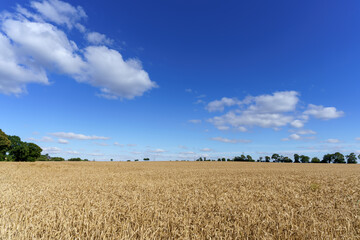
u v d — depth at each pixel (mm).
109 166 41344
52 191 11031
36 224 5754
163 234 5277
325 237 5066
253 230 5488
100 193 10789
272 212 7039
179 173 25891
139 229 5512
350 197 10039
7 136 60812
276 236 5238
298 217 6566
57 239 4977
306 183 16016
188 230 5438
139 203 8086
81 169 31828
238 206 7711
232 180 17766
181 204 8164
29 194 9977
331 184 15750
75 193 10609
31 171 26234
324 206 8062
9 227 5359
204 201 8664
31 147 64312
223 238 5117
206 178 19672
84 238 5098
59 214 6582
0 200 8359
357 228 5777
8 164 36875
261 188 13125
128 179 18609
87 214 6566
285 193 11156
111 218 6473
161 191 11602
